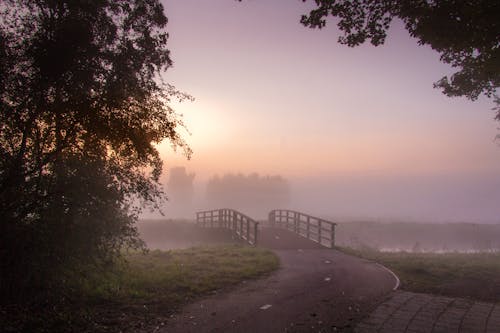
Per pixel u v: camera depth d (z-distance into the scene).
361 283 8.31
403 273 9.48
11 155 6.33
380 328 5.34
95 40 6.79
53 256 6.59
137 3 7.46
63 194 6.68
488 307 6.37
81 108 6.44
